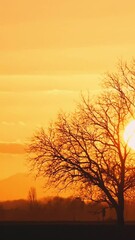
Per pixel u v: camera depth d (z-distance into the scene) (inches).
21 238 3206.2
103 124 3560.5
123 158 3528.5
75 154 3548.2
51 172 3543.3
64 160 3548.2
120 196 3516.2
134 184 3523.6
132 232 3351.4
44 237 3238.2
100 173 3518.7
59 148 3560.5
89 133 3567.9
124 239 3196.4
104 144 3550.7
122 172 3523.6
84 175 3521.2
